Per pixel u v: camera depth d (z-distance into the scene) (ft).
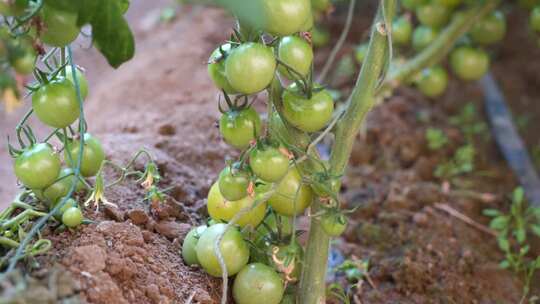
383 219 3.50
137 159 3.22
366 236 3.42
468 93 4.59
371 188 3.72
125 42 2.45
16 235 2.66
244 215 2.69
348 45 4.80
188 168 3.37
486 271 3.31
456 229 3.50
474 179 3.88
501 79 4.79
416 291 3.17
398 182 3.76
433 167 3.89
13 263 2.45
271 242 2.74
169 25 5.10
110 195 2.94
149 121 3.75
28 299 2.38
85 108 4.19
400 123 4.09
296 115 2.58
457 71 3.73
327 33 4.76
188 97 4.00
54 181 2.66
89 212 2.80
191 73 4.23
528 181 3.91
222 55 2.56
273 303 2.68
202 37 4.67
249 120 2.59
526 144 4.25
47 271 2.48
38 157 2.60
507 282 3.30
